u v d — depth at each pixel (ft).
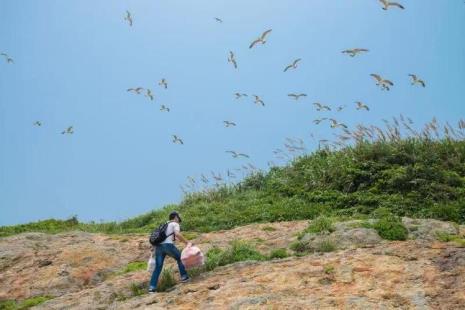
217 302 32.78
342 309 29.30
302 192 65.92
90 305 39.29
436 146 64.95
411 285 31.42
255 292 33.30
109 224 80.69
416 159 62.85
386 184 60.49
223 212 64.80
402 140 67.31
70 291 46.47
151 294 38.04
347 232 42.65
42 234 64.64
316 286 33.12
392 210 55.06
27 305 43.68
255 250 44.16
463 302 28.50
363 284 32.42
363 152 67.00
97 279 48.42
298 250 42.27
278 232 50.83
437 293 29.94
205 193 77.61
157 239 39.04
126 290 41.14
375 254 37.22
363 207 57.36
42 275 49.73
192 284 37.76
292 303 30.78
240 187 77.30
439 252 36.09
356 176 63.46
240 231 53.88
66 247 57.36
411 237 41.91
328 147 75.56
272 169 78.07
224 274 38.58
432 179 58.75
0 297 46.78
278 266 37.93
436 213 52.13
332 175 66.18
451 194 55.77
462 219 50.70
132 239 59.62
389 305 29.27
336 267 35.53
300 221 55.21
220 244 48.96
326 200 62.08
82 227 81.35
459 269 32.63
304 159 75.66
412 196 56.80
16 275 51.03
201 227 60.39
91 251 54.24
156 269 38.86
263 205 64.28
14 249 58.34
